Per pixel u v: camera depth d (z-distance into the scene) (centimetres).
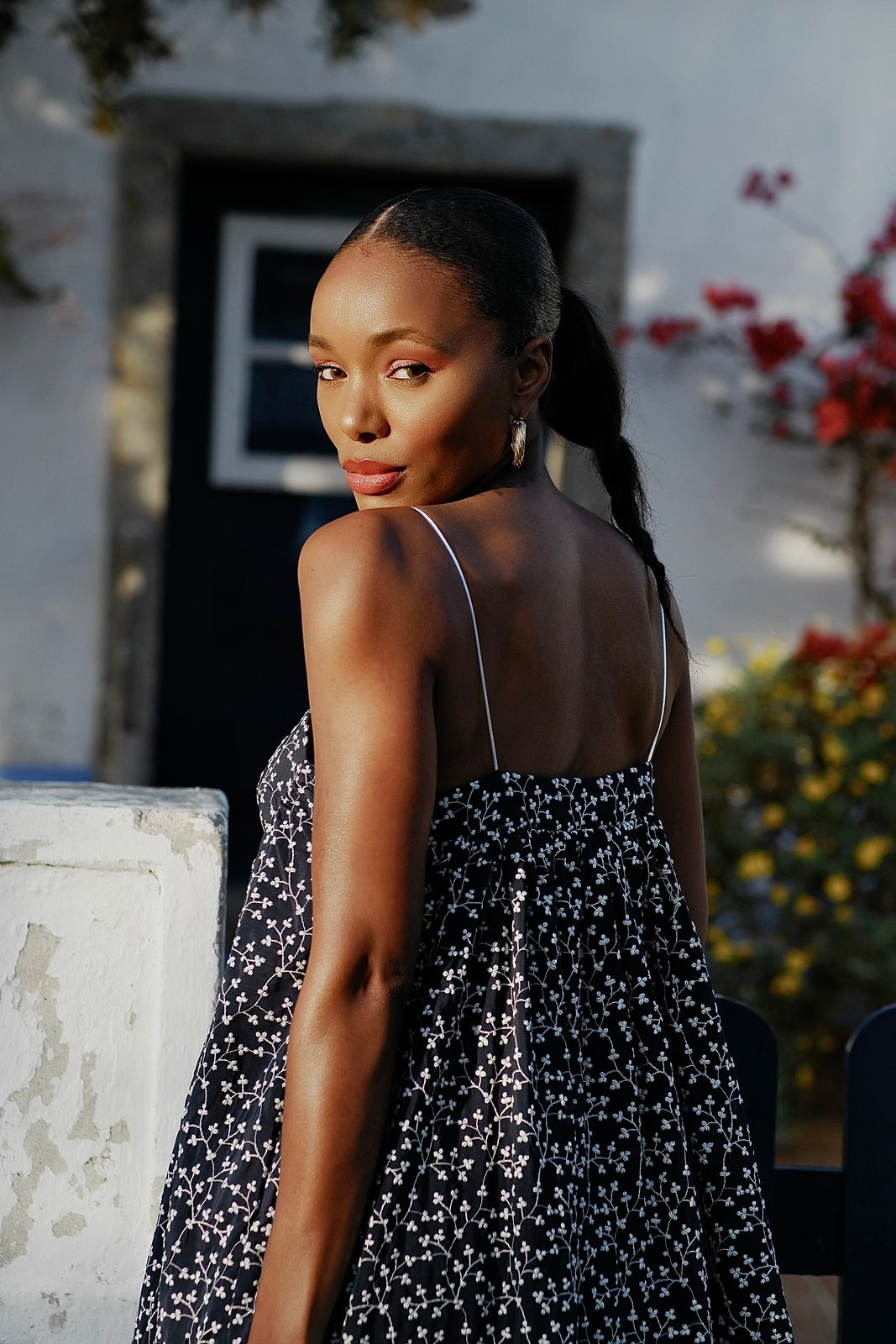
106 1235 160
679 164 500
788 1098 378
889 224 479
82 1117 158
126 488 501
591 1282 121
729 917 400
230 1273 118
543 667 123
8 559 500
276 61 494
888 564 502
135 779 509
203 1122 125
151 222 494
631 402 428
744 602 506
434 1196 113
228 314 520
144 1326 129
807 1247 188
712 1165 134
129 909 158
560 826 125
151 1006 158
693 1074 135
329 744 112
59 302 494
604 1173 125
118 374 498
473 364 122
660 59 498
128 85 489
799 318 504
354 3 430
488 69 498
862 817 404
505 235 124
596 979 127
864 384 462
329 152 498
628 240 502
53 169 490
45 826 155
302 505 530
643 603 142
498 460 129
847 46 497
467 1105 116
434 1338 112
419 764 110
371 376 123
